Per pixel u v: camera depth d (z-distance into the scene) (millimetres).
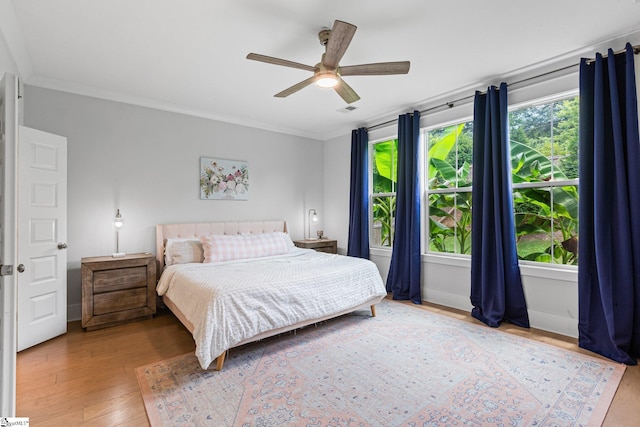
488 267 3328
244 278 2775
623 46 2541
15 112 1478
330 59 2150
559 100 3059
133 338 2930
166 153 4008
